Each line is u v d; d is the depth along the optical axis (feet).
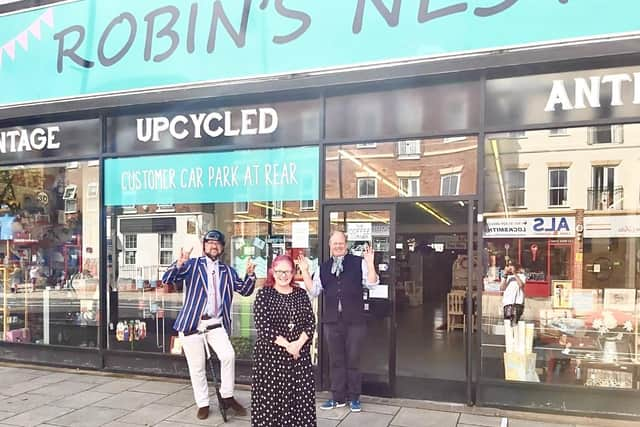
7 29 22.98
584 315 16.67
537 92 16.65
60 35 22.06
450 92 17.46
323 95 18.80
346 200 18.52
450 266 25.45
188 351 15.85
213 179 20.51
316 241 19.02
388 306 17.92
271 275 13.43
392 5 17.42
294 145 19.27
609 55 15.34
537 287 16.98
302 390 12.78
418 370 18.83
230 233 20.25
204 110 20.56
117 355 21.49
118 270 21.83
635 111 15.87
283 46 18.80
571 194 16.69
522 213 17.02
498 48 16.24
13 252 24.07
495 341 17.01
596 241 16.58
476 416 15.97
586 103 16.24
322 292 17.63
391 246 18.02
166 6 20.38
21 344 23.26
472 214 17.21
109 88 21.18
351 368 16.42
